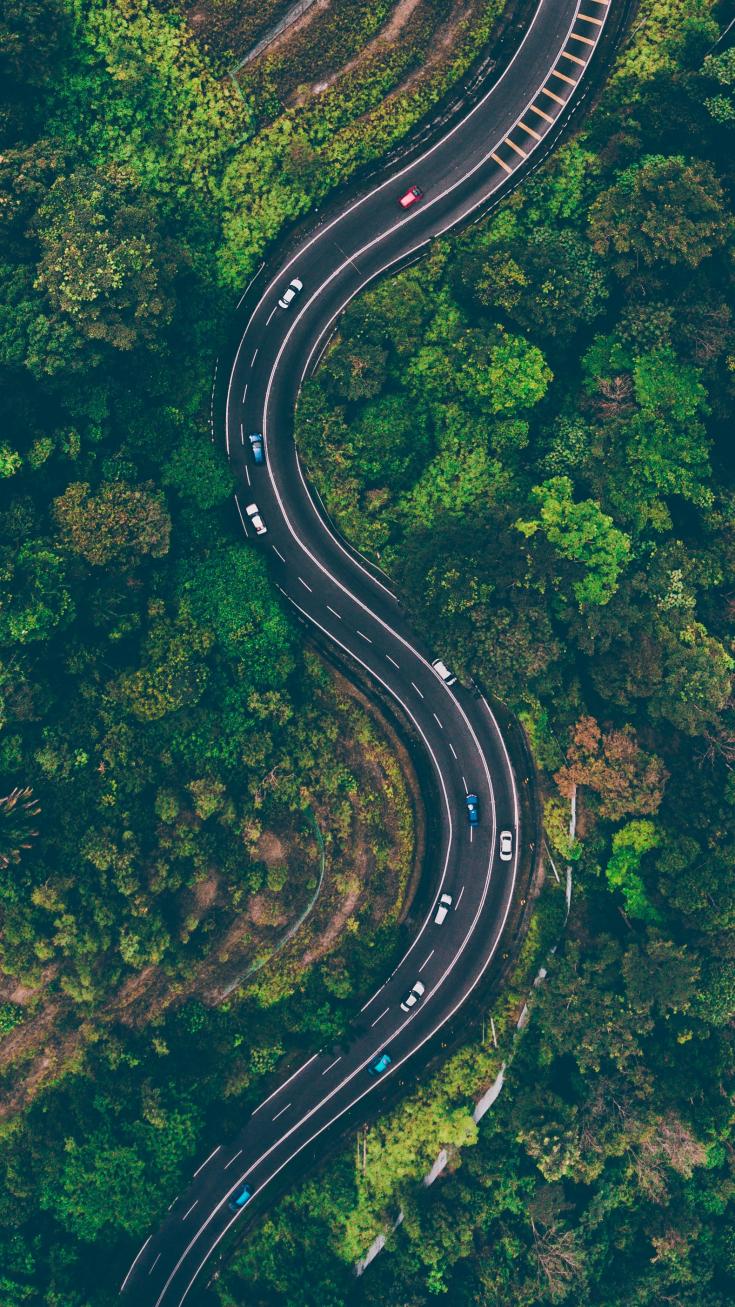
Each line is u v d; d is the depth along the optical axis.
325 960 88.31
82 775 80.06
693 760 85.94
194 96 82.50
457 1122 86.31
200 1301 86.44
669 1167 85.06
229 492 85.94
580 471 87.44
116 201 77.94
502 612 82.19
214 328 86.44
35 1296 77.94
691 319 86.25
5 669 75.88
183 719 82.81
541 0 88.25
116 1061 81.62
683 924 84.69
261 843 86.25
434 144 88.62
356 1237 86.25
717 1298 83.81
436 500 88.00
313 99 84.50
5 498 78.31
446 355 86.50
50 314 75.69
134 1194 80.94
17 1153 79.31
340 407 86.06
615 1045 83.00
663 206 82.88
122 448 82.00
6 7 75.25
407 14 84.38
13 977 79.25
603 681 86.31
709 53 87.38
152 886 80.88
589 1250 84.25
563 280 84.44
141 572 83.12
